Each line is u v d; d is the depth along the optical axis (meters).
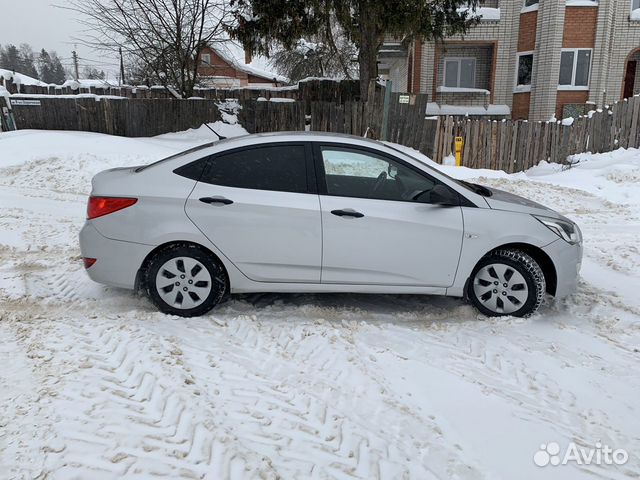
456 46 21.02
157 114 14.80
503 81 20.69
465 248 4.48
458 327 4.47
